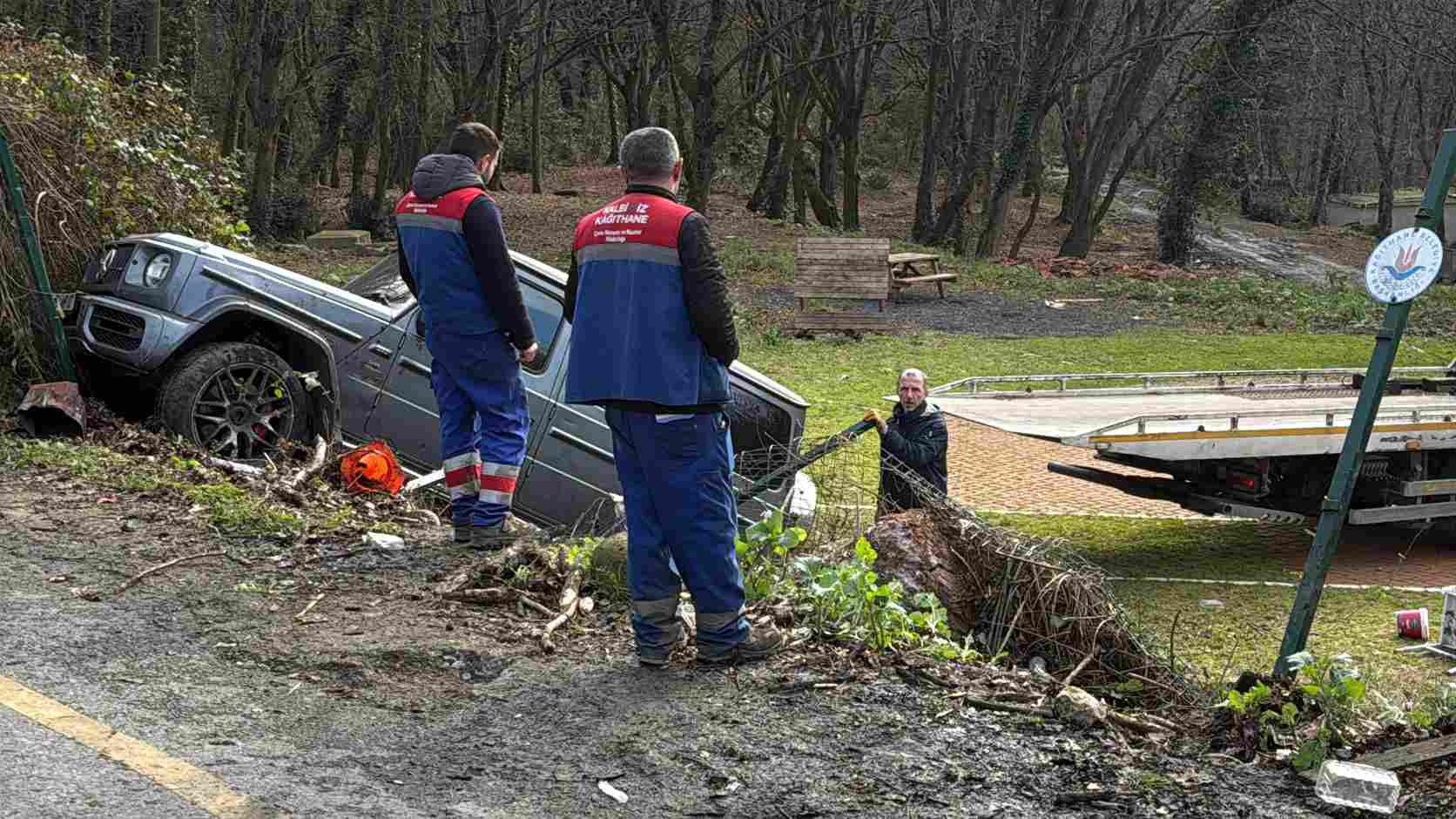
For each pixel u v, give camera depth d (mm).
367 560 5426
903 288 27609
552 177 54656
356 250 31422
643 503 4328
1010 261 35781
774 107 44125
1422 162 54656
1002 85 40125
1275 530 11125
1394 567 9852
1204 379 14422
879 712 4121
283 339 7832
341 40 35656
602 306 4176
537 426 7910
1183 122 39594
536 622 4832
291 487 6504
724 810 3434
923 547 5609
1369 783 3586
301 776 3455
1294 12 37312
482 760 3658
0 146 7449
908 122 61375
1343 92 55188
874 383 17219
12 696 3777
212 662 4219
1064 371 18594
